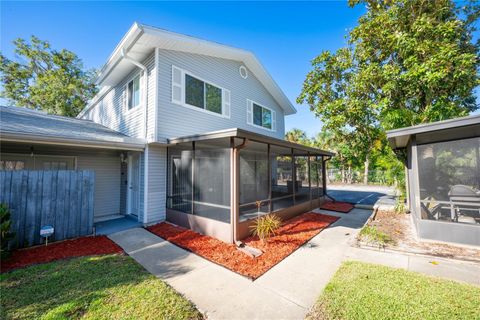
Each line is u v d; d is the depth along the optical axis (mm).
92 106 11742
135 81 7793
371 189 17750
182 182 7121
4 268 3742
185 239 5355
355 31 8516
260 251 4508
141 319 2465
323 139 21609
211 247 4809
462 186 5398
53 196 5164
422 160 5473
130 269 3721
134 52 7145
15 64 17547
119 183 8312
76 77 19297
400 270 3547
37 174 4953
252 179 9812
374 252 4434
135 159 7484
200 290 3143
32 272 3588
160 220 6992
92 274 3529
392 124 8008
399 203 8508
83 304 2725
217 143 7137
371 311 2521
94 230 5781
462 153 5375
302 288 3180
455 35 7156
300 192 10570
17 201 4660
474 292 2854
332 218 7598
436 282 3131
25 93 18188
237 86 10242
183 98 7617
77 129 6840
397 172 9727
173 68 7363
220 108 9195
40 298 2855
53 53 18359
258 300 2895
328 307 2646
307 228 6281
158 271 3730
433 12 7500
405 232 5551
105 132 7609
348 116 9016
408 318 2385
